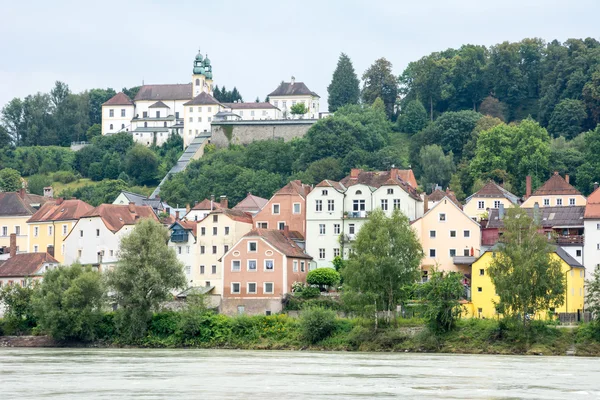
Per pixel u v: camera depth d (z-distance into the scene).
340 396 140.75
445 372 166.00
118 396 140.50
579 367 173.50
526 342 198.88
